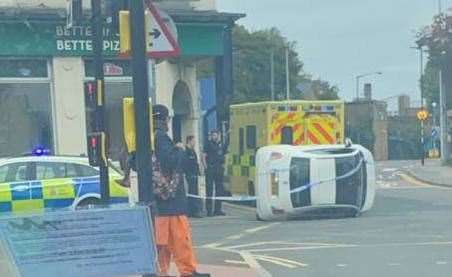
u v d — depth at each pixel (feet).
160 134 45.73
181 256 46.19
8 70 97.55
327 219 87.20
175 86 109.09
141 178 38.58
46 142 98.89
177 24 101.14
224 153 99.66
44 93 98.89
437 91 333.01
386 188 141.28
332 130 98.22
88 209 36.29
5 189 73.92
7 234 34.94
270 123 96.63
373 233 72.79
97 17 47.50
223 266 55.57
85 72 100.22
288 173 85.87
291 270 54.03
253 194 100.83
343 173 87.35
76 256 35.83
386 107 387.96
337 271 53.26
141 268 36.91
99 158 47.01
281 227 79.97
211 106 129.90
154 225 39.50
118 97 99.60
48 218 35.50
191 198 91.71
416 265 54.80
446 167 206.90
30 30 96.94
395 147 373.20
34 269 35.14
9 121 97.66
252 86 327.47
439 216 86.89
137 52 38.34
